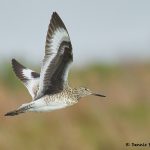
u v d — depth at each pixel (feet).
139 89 76.02
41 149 61.67
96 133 63.31
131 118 68.74
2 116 65.31
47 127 63.72
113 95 73.51
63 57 46.01
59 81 46.78
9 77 83.46
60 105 47.21
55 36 45.52
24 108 45.75
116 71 86.79
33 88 48.93
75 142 61.57
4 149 61.26
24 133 63.00
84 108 66.08
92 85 77.30
